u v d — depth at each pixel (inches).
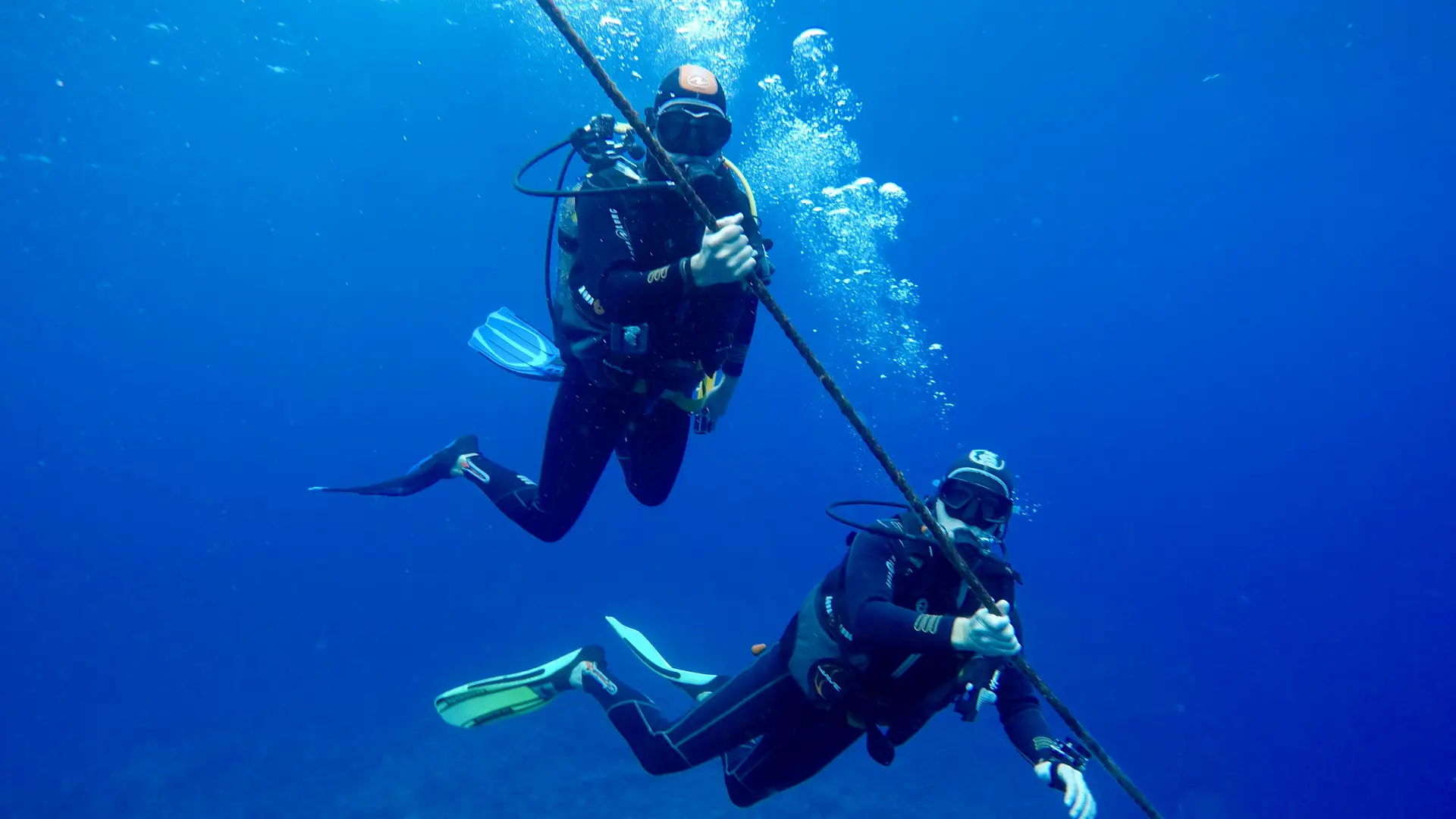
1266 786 671.8
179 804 535.8
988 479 118.3
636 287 96.7
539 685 189.2
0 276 2020.2
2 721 802.8
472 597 1505.9
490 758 552.7
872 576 115.6
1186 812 615.2
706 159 109.7
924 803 521.7
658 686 743.7
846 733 143.6
